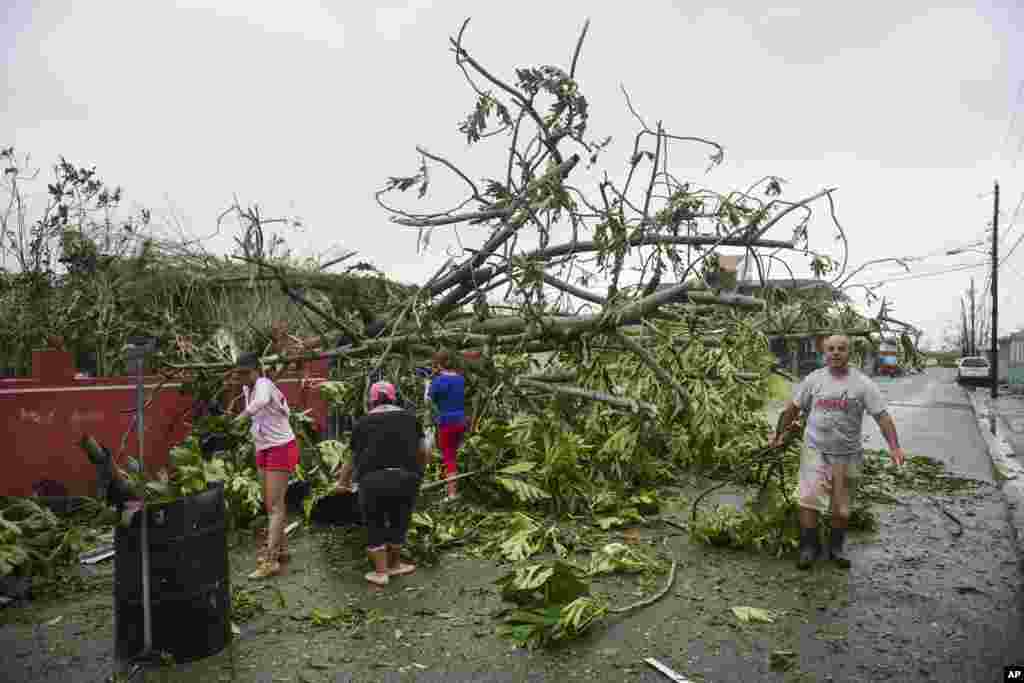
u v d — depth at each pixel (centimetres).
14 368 873
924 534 651
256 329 773
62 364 695
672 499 780
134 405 734
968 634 423
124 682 364
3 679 368
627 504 716
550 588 439
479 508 720
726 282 802
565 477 709
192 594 389
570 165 725
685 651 401
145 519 381
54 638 420
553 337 767
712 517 627
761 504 612
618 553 551
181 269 757
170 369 724
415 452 527
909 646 407
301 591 498
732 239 760
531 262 691
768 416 1427
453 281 782
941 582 518
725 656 394
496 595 490
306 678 369
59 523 567
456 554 589
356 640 417
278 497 539
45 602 477
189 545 389
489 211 752
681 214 740
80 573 532
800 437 616
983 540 631
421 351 804
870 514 670
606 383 810
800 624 439
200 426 695
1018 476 955
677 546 612
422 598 485
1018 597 486
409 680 367
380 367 786
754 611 450
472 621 445
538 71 684
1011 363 3666
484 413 817
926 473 957
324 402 908
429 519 625
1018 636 420
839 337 548
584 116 696
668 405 805
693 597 487
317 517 670
